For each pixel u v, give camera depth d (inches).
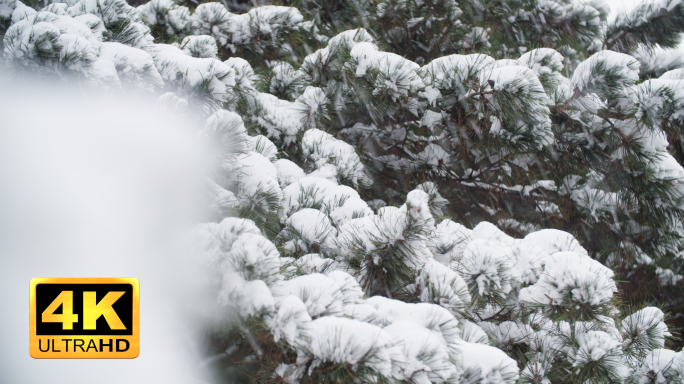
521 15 240.7
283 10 174.1
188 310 62.9
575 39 249.1
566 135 146.8
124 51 90.1
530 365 89.8
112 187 73.6
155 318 65.0
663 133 132.7
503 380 68.1
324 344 55.3
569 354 89.1
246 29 173.9
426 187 155.5
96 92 81.8
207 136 82.7
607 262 180.5
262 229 89.0
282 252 94.0
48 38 78.6
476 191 175.0
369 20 210.5
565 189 169.2
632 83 125.8
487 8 227.9
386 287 87.7
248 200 92.6
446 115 132.7
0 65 81.0
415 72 125.8
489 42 234.7
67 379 63.6
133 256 67.0
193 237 66.1
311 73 157.9
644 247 169.9
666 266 212.4
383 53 128.4
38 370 63.5
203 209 80.3
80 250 68.6
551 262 82.7
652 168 135.6
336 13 224.8
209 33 170.6
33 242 68.7
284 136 146.0
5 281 66.0
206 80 105.4
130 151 76.6
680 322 216.4
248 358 71.5
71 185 71.8
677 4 213.0
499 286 82.1
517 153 128.5
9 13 91.3
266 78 167.6
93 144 75.2
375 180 171.3
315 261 89.2
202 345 68.8
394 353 55.5
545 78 131.4
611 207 161.9
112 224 70.6
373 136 162.9
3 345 63.3
